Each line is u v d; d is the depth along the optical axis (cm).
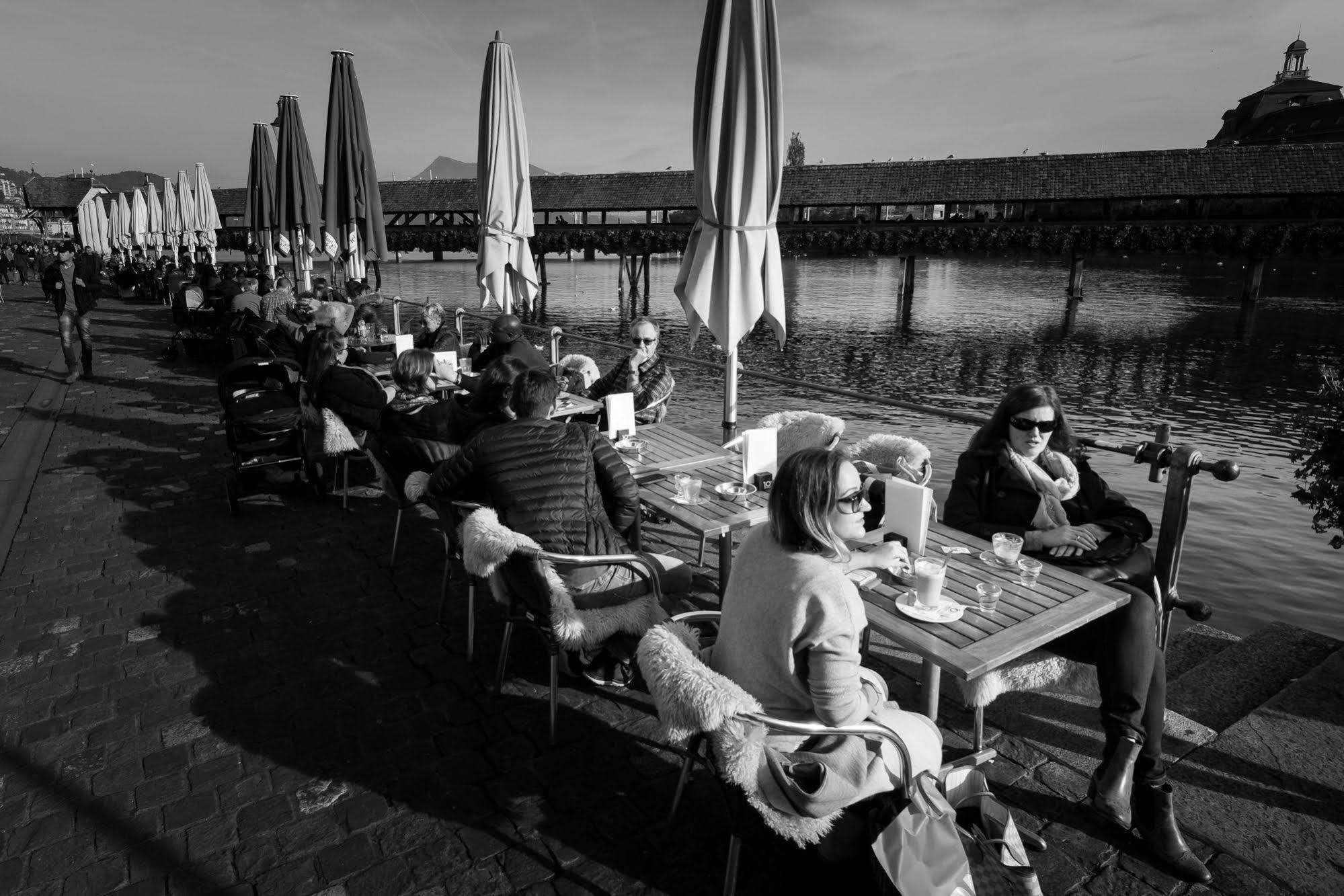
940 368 3219
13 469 757
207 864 270
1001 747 319
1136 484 1831
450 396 739
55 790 307
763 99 452
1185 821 273
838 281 7375
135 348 1634
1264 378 3006
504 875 263
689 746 238
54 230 8300
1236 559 1370
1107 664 275
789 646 218
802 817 213
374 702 368
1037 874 253
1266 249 4466
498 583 358
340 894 256
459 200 6003
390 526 602
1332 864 253
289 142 1448
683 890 256
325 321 916
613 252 5569
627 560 335
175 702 369
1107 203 4944
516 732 344
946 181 5244
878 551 294
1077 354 3497
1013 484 348
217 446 847
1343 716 328
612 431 494
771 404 2530
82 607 468
